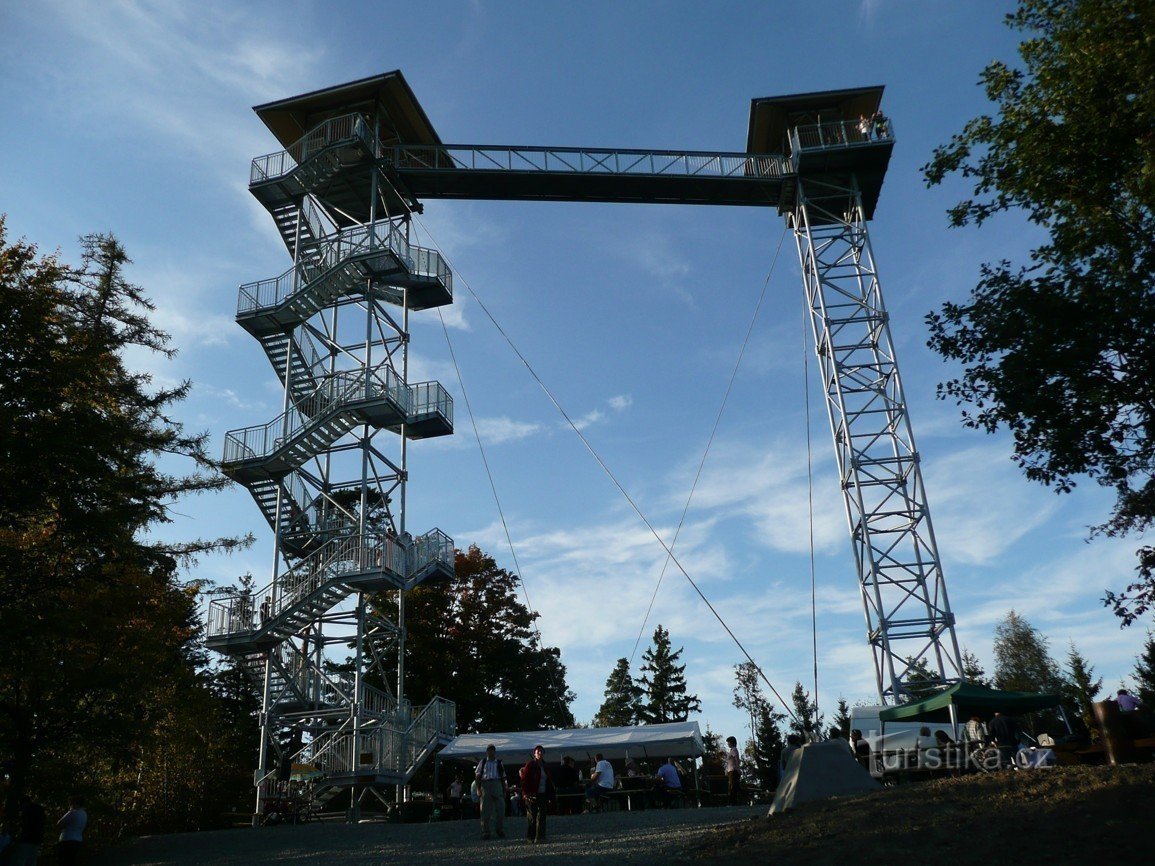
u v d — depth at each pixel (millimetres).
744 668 74188
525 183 39531
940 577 31875
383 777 27594
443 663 43625
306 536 32031
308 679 30359
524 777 16438
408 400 32781
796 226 39344
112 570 20109
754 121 41219
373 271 33906
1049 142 15523
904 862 10156
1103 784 11945
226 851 19234
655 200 41094
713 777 33719
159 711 23875
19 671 18406
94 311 22547
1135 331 15125
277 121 38656
